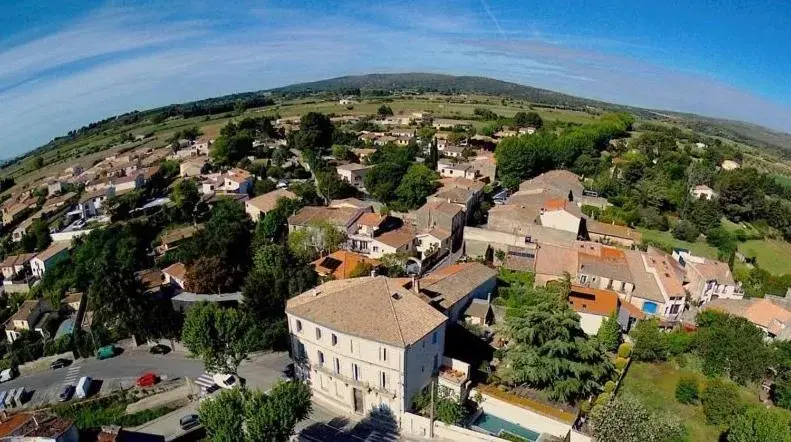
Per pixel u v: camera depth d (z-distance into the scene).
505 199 119.94
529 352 53.78
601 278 77.25
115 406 60.19
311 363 57.16
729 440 46.22
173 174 156.25
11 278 114.81
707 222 111.62
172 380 65.44
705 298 81.12
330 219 98.19
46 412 56.66
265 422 43.94
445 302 62.97
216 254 88.06
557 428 49.34
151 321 72.94
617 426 44.53
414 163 137.75
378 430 51.91
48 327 88.56
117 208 125.94
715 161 172.25
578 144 149.25
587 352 53.19
